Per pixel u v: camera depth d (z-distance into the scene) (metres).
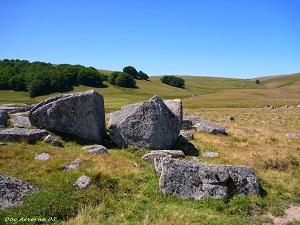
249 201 13.15
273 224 11.70
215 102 103.12
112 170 14.66
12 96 117.38
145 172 15.34
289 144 26.20
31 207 10.95
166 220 11.20
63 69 156.38
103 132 21.92
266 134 30.52
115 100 111.94
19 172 13.82
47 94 124.44
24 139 17.91
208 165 14.34
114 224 10.96
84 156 15.97
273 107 81.00
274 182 15.72
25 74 135.12
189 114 61.03
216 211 12.45
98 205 12.01
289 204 13.52
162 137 20.39
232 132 30.67
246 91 153.00
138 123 20.34
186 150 20.86
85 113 20.28
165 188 13.49
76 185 12.81
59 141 18.69
